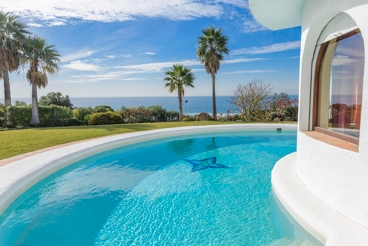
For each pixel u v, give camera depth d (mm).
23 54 16047
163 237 3305
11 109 15820
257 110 18125
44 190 5090
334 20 3447
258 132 12445
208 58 19109
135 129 12078
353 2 2648
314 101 4160
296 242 2967
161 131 11086
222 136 11523
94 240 3287
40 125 16312
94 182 5531
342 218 2846
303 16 4168
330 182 3154
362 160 2605
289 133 12203
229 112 19312
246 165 6734
